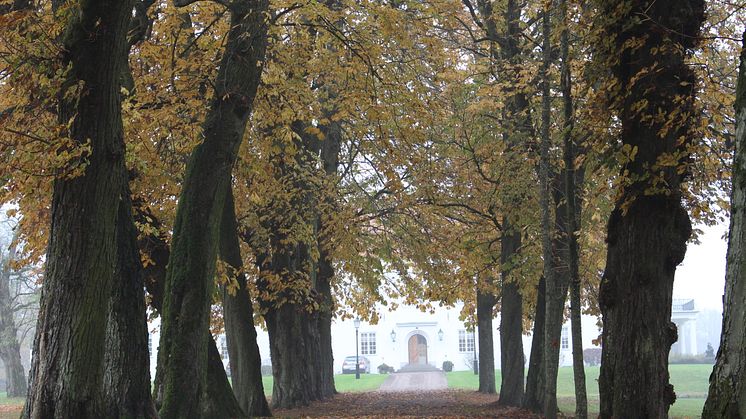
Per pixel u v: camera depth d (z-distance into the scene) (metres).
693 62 15.06
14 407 39.19
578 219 21.73
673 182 11.80
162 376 15.73
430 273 32.59
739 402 7.60
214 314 34.34
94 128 11.22
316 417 23.58
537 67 20.52
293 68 21.75
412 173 28.59
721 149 18.19
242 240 29.14
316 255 27.73
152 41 21.03
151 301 20.23
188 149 18.31
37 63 11.85
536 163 22.44
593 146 13.80
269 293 29.38
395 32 19.66
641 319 11.61
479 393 41.12
